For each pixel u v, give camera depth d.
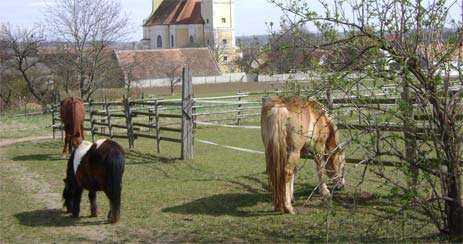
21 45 36.50
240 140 15.80
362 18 5.05
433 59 5.11
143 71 56.38
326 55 5.35
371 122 5.45
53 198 9.15
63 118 13.83
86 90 33.69
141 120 22.14
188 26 91.00
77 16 35.19
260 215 7.25
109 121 16.09
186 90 12.41
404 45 5.08
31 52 36.84
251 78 52.09
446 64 5.16
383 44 5.04
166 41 92.81
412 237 5.77
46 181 10.77
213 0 87.81
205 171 10.87
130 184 9.92
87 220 7.48
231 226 6.80
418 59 5.14
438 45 5.09
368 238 5.90
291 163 7.20
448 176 5.41
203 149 14.12
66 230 7.01
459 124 5.30
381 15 5.02
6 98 36.47
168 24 92.25
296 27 5.12
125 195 8.92
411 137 5.43
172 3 95.81
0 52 36.50
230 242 6.12
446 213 5.64
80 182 7.39
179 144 15.55
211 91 44.88
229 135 17.06
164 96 38.16
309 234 6.25
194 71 61.34
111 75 36.59
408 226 6.22
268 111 7.11
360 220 6.65
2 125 24.38
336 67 5.21
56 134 20.28
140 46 75.56
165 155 13.34
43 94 37.50
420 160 5.23
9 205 8.66
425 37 5.08
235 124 20.34
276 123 6.99
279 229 6.54
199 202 8.22
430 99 5.26
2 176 11.55
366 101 5.32
